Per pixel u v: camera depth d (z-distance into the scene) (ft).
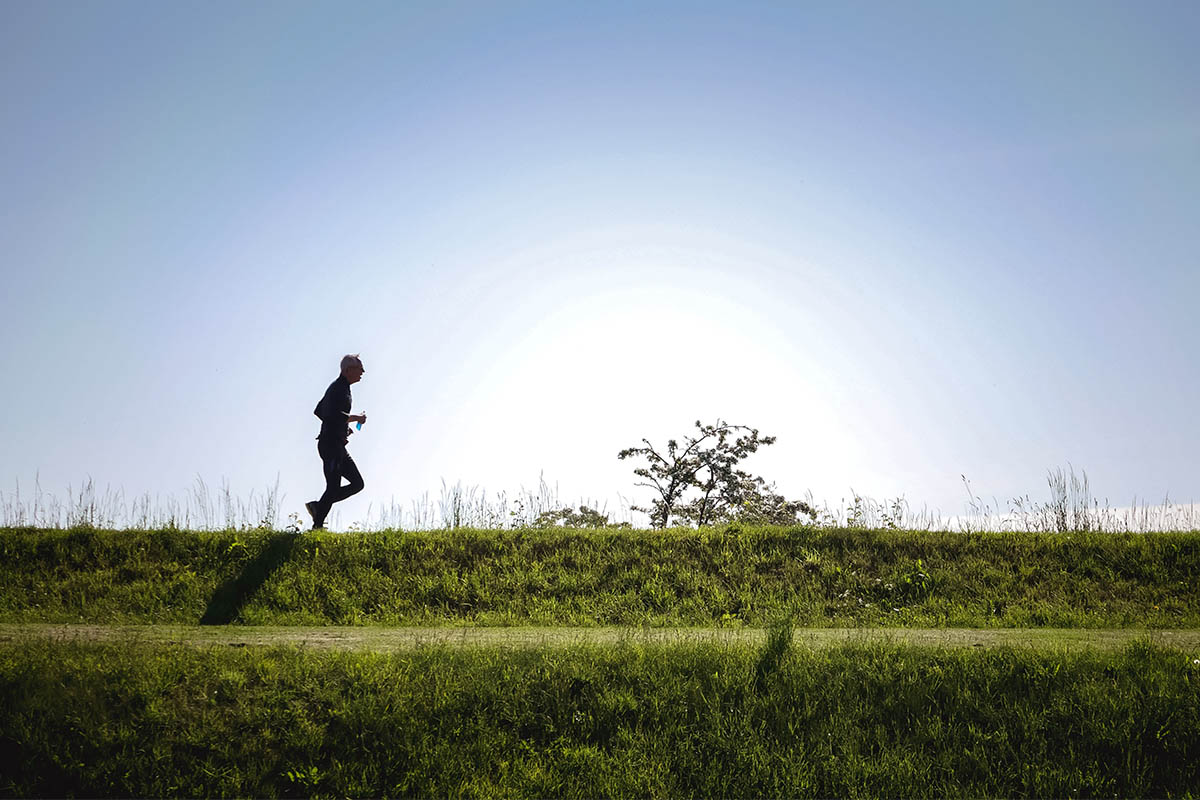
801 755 29.07
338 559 47.80
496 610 44.86
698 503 94.99
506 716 29.89
